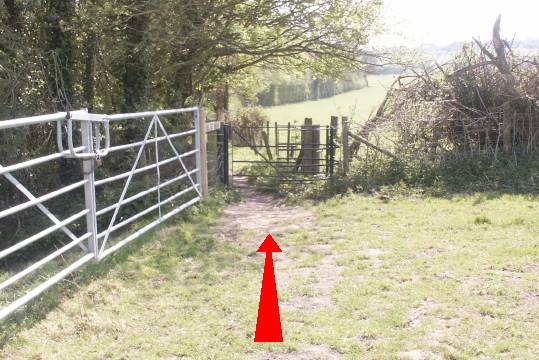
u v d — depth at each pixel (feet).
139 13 37.47
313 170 42.11
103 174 34.32
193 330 15.66
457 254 21.29
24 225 31.45
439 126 37.99
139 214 24.62
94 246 20.38
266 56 47.11
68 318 16.10
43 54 34.50
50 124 33.86
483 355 13.20
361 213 30.09
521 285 17.58
